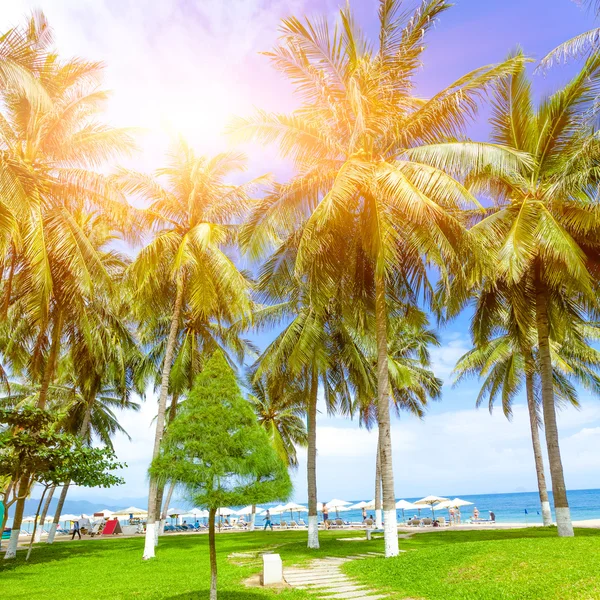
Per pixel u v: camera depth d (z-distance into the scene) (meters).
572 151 17.98
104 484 19.28
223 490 8.88
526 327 19.88
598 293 18.84
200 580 13.27
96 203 19.77
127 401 37.94
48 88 18.84
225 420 9.30
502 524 39.03
